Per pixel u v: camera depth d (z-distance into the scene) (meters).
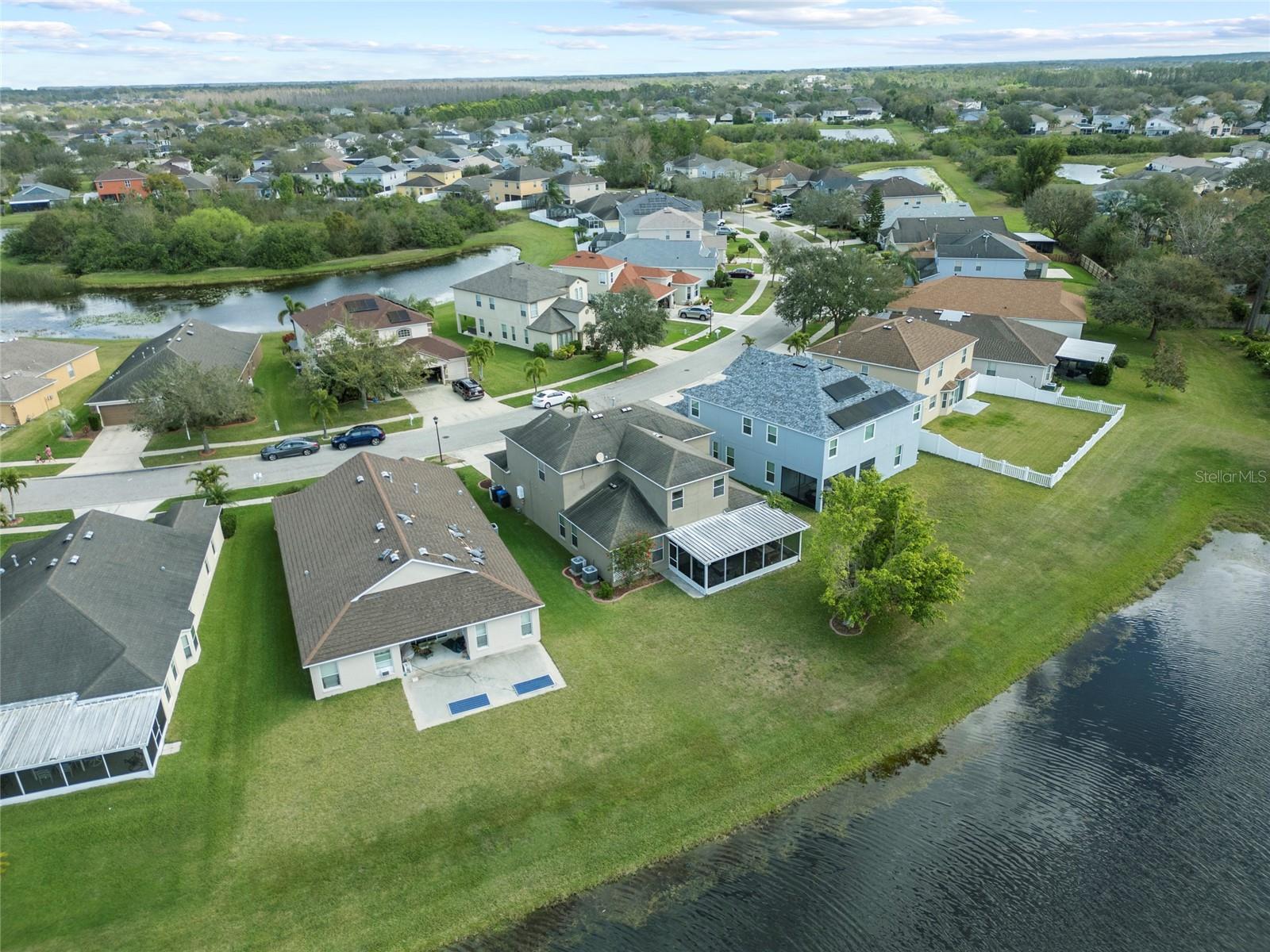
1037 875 25.67
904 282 95.38
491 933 23.75
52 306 108.56
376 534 36.31
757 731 30.86
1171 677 34.50
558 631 36.50
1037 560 41.81
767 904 24.64
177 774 28.67
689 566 39.88
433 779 28.53
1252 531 45.28
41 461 54.62
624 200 145.62
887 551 35.84
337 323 65.19
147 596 34.25
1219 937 23.75
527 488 46.00
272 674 33.75
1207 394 63.81
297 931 23.55
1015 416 60.03
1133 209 105.06
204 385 55.12
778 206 151.12
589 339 80.25
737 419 49.94
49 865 25.33
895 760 30.03
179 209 143.25
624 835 26.69
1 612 32.16
